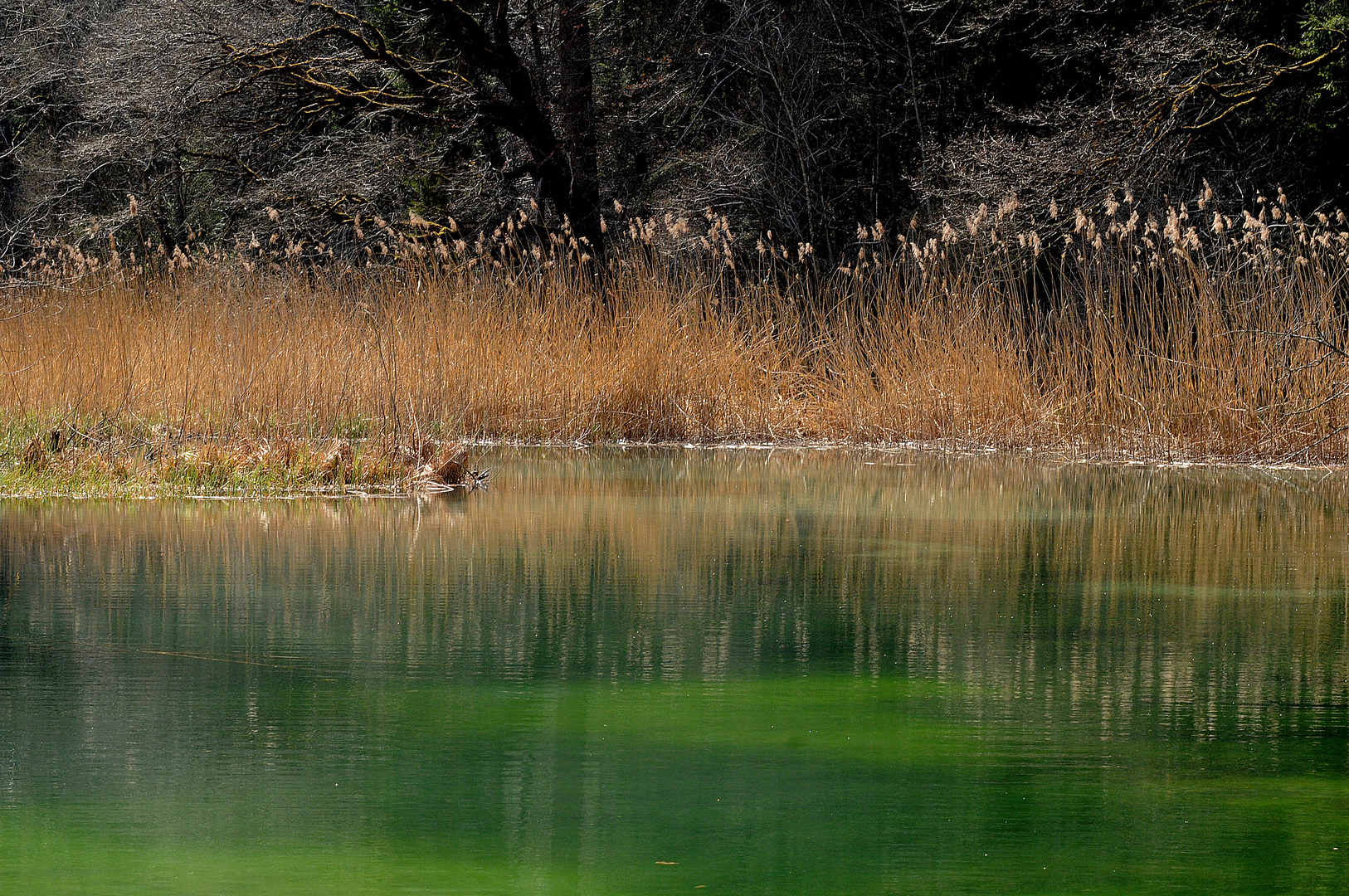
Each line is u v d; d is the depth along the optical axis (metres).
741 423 24.16
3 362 18.06
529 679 7.91
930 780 6.29
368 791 6.10
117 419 17.11
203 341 18.55
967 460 20.97
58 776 6.26
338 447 17.14
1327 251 21.59
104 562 11.43
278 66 32.81
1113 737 6.93
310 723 7.05
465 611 9.64
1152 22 27.66
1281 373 20.23
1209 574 11.34
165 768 6.37
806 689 7.79
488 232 36.66
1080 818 5.85
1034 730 7.05
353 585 10.54
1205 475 18.88
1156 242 26.36
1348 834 5.70
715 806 5.96
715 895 5.06
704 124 37.25
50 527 13.33
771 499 15.95
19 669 8.02
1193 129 25.75
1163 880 5.22
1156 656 8.56
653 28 37.88
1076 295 25.05
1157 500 16.08
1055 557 12.16
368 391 19.59
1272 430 20.45
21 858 5.35
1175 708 7.44
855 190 35.78
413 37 37.03
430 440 18.28
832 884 5.15
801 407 24.95
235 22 33.66
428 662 8.28
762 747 6.74
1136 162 26.25
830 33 35.72
